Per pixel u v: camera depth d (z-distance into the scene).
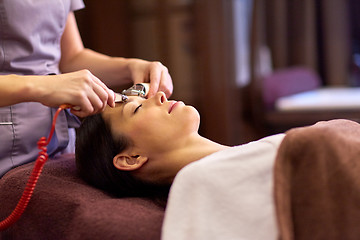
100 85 0.97
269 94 2.79
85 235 0.89
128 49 2.84
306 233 0.81
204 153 1.11
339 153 0.83
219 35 2.72
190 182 0.85
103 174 1.13
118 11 2.80
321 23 3.59
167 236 0.81
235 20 2.97
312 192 0.81
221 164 0.86
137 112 1.16
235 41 2.88
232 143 2.84
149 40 2.84
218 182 0.84
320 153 0.82
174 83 2.84
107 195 1.07
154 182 1.15
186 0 2.75
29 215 0.98
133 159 1.15
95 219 0.90
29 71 1.17
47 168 1.12
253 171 0.86
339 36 3.53
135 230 0.87
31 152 1.18
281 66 3.49
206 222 0.81
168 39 2.81
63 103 0.91
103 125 1.17
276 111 2.73
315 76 3.43
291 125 2.76
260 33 3.26
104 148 1.15
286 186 0.81
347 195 0.80
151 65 1.29
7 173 1.09
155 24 2.81
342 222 0.79
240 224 0.82
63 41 1.45
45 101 0.91
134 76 1.32
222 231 0.81
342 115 2.58
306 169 0.83
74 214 0.95
